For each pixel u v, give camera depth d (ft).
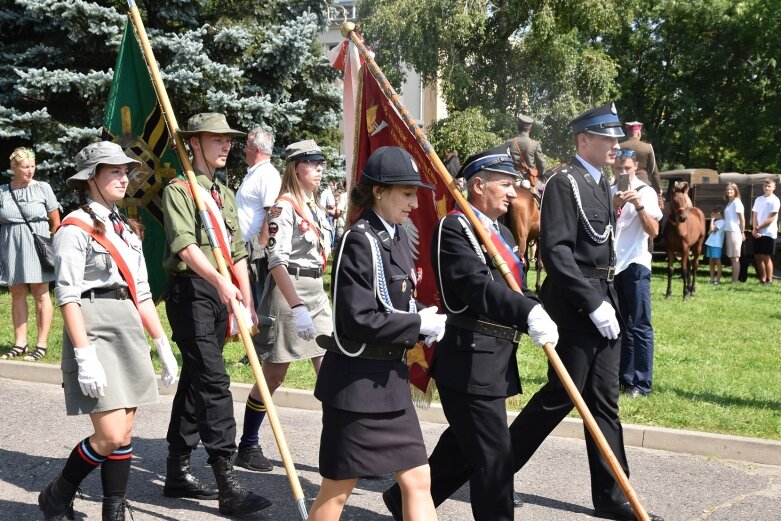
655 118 128.36
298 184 17.71
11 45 44.75
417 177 11.23
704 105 122.21
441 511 15.62
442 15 77.82
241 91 44.70
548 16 80.23
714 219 57.31
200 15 46.39
